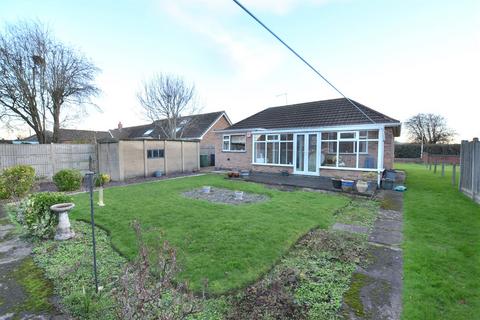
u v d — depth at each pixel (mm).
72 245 4348
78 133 27781
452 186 10031
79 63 15367
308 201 7352
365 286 3006
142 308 1896
